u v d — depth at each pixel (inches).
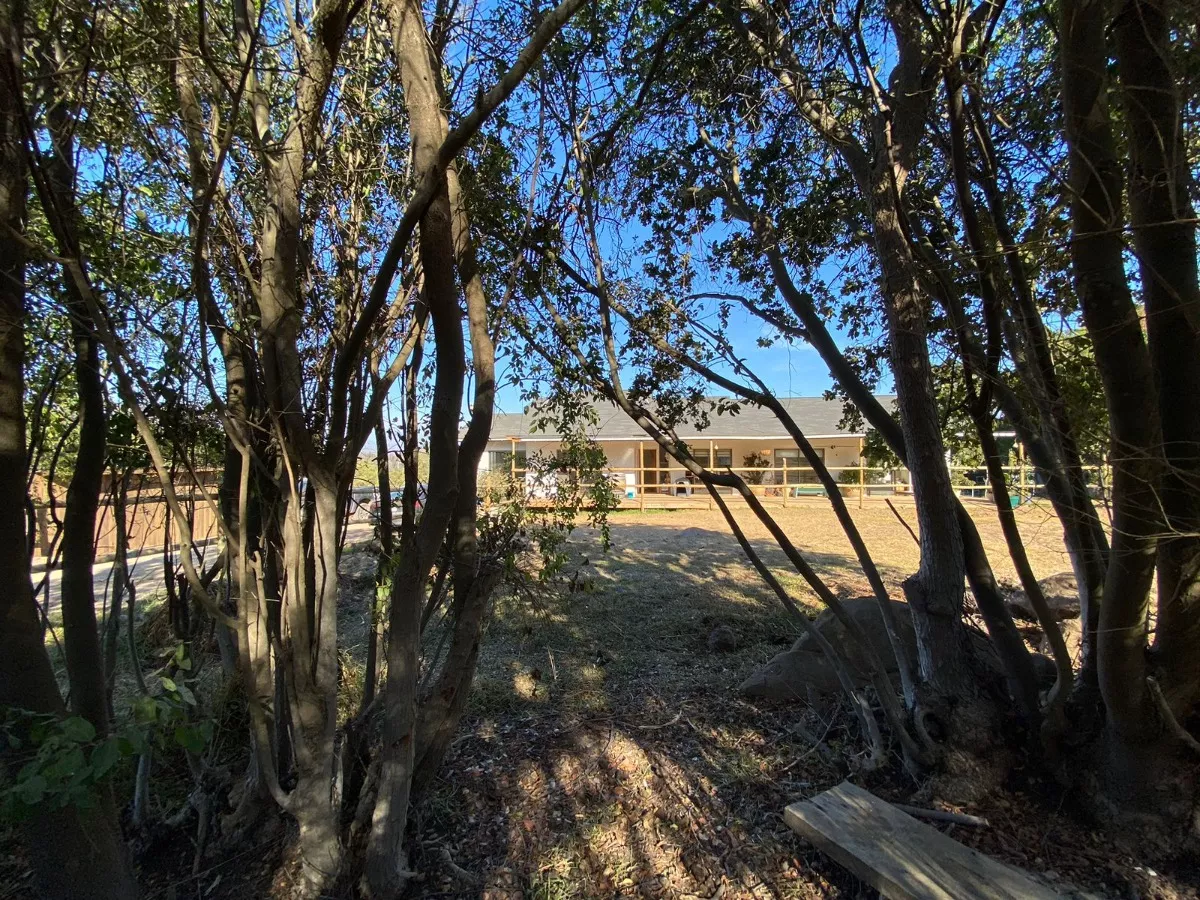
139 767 100.3
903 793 111.4
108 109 73.0
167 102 76.0
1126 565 82.5
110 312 77.7
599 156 127.6
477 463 100.7
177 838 103.3
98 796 74.7
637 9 123.0
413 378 107.3
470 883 96.4
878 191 120.1
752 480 801.6
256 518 103.0
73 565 81.9
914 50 111.1
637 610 247.1
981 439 105.4
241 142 81.6
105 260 76.3
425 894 93.8
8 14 60.1
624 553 383.6
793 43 131.3
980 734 111.2
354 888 88.6
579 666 186.7
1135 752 93.4
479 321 97.0
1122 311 76.9
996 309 102.3
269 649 93.4
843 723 137.6
